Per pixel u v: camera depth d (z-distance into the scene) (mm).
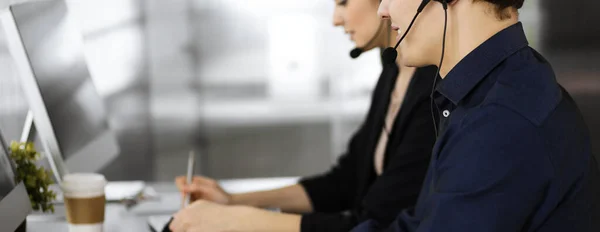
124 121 5023
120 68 5020
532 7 3010
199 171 5043
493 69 1069
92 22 4984
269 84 5090
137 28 5023
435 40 1097
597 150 2803
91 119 2076
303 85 5094
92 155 2016
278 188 2031
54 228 1688
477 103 1073
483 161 1011
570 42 2971
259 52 5074
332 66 5094
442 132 1141
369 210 1657
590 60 2895
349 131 5129
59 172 1766
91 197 1559
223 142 5086
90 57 4992
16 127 2418
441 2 1063
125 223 1779
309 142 5105
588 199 1084
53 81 1796
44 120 1709
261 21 5051
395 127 1756
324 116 5121
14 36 1624
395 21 1135
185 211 1648
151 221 1756
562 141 1028
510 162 1004
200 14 5039
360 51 1812
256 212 1619
